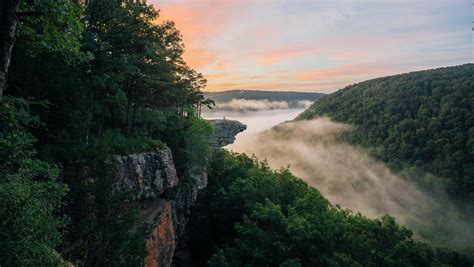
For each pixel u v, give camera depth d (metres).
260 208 35.97
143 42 24.38
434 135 123.38
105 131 25.59
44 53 15.00
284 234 31.38
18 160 8.60
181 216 35.59
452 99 127.62
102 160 15.50
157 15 25.58
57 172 9.59
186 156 34.47
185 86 37.09
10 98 10.58
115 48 23.97
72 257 12.38
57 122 15.63
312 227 30.69
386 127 147.50
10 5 7.83
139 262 15.34
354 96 186.12
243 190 45.03
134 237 15.74
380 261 30.31
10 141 8.88
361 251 30.42
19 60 14.22
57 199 9.04
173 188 30.94
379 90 170.50
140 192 23.23
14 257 6.07
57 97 15.29
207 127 47.06
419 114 136.38
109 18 22.86
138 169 22.95
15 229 6.17
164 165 26.25
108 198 14.89
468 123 114.75
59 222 8.52
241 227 33.50
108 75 23.59
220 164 55.59
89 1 21.86
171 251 27.25
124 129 31.12
